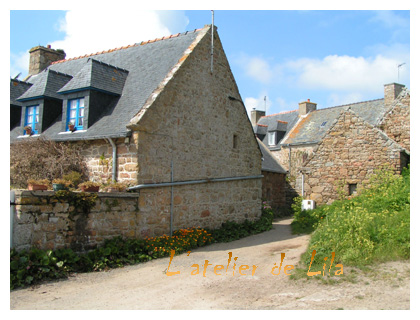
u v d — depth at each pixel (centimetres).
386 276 595
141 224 920
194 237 1023
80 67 1423
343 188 1324
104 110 1086
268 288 620
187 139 1085
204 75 1170
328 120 2470
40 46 1616
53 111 1222
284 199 2069
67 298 564
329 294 558
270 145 2788
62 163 995
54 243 715
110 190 862
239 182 1341
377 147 1273
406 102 1419
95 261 751
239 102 1355
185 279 687
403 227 729
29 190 676
